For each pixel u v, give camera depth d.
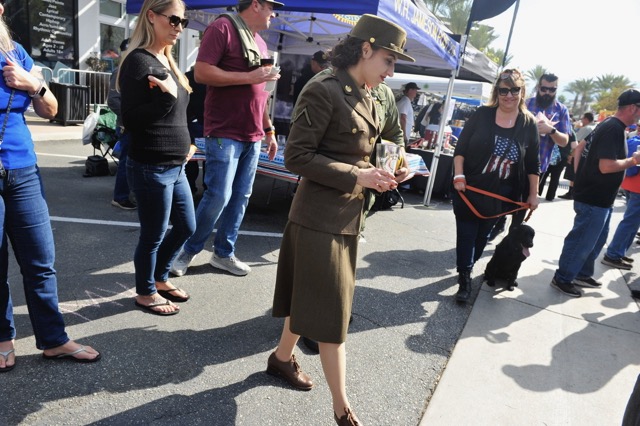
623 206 9.47
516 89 3.34
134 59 2.28
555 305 3.77
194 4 4.72
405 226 5.75
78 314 2.76
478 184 3.49
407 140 7.92
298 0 3.98
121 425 1.97
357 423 1.98
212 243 4.25
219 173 3.19
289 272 2.10
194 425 2.02
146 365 2.38
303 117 1.81
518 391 2.56
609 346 3.17
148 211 2.56
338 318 1.91
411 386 2.51
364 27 1.80
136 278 2.82
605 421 2.38
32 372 2.20
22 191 1.98
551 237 6.00
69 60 11.69
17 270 3.22
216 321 2.90
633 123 3.64
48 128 9.12
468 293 3.61
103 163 6.30
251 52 3.03
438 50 5.64
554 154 8.07
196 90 4.71
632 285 4.48
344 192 1.90
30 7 10.59
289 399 2.27
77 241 3.91
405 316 3.30
